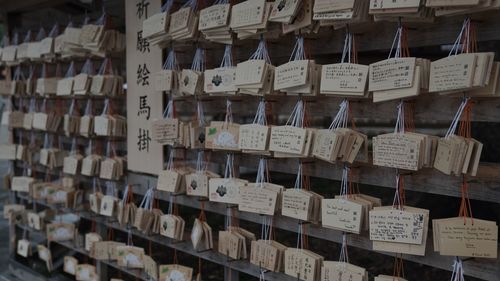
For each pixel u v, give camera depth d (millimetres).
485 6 1368
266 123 2133
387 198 4121
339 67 1758
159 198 2816
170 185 2527
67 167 3316
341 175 1973
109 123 2928
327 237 2020
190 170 2607
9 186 4152
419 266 3410
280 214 2211
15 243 4125
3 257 4492
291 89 1902
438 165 1551
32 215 3777
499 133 3203
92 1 3438
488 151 3211
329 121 4449
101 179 3342
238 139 2180
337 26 1814
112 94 2980
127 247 2916
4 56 3834
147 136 2807
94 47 2906
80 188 3613
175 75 2490
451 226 1516
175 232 2568
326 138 1790
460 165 1467
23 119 3857
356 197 1856
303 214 1931
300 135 1878
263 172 2180
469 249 1494
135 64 2855
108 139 3115
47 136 3664
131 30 2865
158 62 2711
